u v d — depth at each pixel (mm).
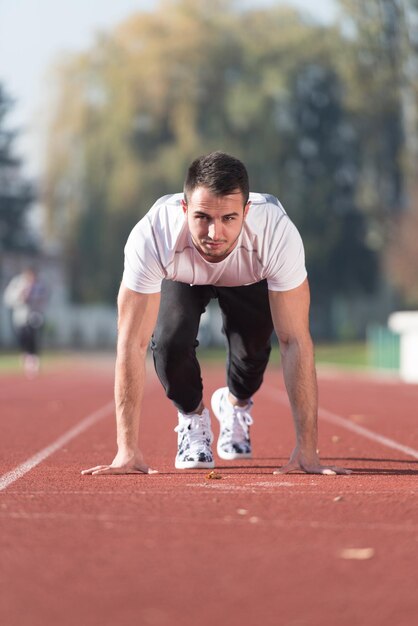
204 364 48969
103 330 77938
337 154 75312
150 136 65688
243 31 69688
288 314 8977
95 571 5477
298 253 8750
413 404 21281
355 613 4719
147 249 8656
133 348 9016
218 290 9320
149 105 65375
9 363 48344
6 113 84375
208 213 7906
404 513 7184
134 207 64750
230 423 10750
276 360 52375
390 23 67438
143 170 64500
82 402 21500
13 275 76125
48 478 9086
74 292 79375
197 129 66188
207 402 20844
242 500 7703
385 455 11406
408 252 63625
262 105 67188
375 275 80250
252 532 6496
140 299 8844
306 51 70000
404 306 82125
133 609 4770
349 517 7023
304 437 9391
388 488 8375
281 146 67875
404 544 6160
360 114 71250
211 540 6254
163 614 4688
